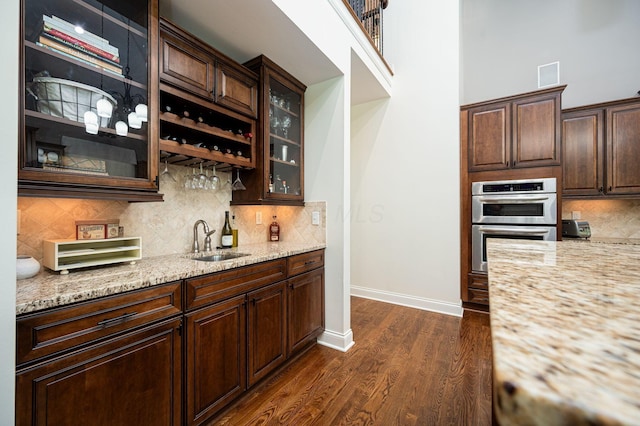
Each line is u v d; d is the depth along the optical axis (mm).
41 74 1143
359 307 3297
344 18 2328
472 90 3752
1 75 779
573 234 2916
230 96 1901
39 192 1078
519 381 211
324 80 2465
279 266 1923
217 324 1486
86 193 1202
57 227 1395
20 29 1038
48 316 926
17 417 861
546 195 2725
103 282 1125
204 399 1408
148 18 1415
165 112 1581
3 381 787
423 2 3301
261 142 2133
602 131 2877
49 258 1253
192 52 1666
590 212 3160
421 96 3305
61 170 1158
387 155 3520
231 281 1571
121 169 1371
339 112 2383
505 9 3572
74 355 983
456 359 2127
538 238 2750
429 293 3232
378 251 3576
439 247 3182
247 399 1680
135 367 1146
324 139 2463
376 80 2998
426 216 3264
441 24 3195
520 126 2861
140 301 1167
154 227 1822
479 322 2848
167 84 1561
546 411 188
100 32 1309
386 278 3518
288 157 2488
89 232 1395
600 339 296
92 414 1023
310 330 2227
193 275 1367
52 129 1162
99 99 1308
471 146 3102
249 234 2500
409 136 3379
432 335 2547
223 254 1989
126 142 1392
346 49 2398
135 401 1145
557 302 427
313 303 2271
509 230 2859
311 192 2529
